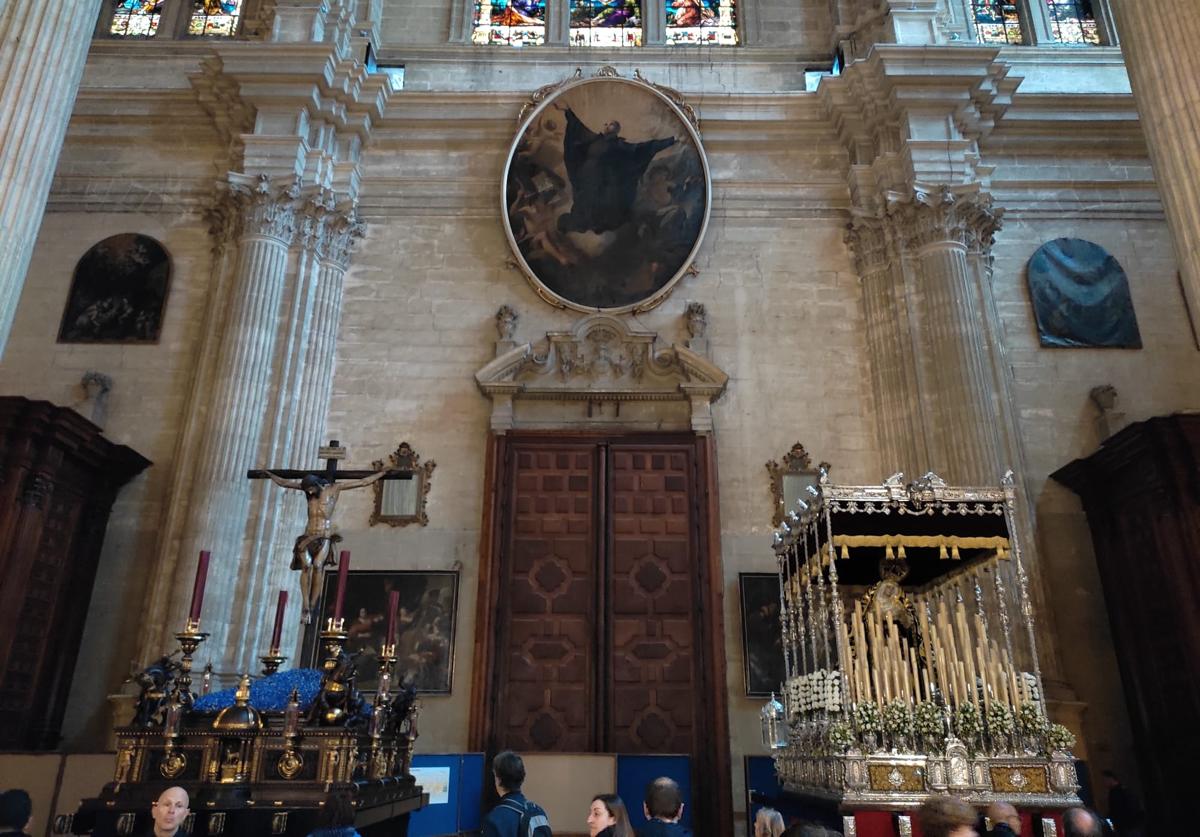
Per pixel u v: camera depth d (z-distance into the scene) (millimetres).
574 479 12078
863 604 7492
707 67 14539
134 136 13664
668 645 11297
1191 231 6883
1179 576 9805
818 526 7195
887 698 6438
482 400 12453
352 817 4062
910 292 12281
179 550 10867
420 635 11219
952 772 5859
